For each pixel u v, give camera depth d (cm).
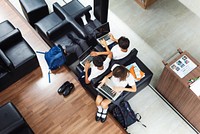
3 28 539
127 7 630
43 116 493
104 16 557
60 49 522
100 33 511
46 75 526
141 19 618
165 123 512
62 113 496
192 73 459
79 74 515
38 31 571
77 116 495
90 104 504
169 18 621
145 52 582
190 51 586
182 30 608
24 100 505
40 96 509
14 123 425
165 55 580
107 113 494
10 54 507
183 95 476
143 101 530
